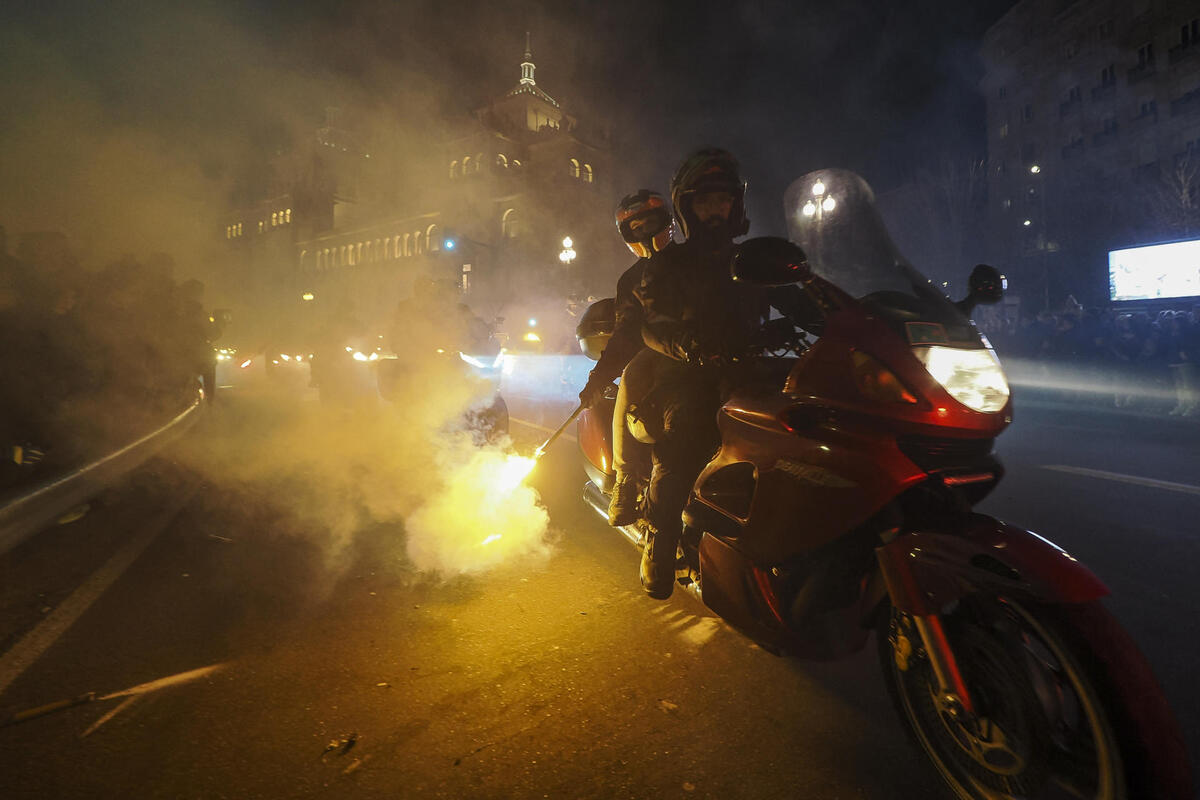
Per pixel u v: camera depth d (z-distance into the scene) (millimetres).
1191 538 4758
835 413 2279
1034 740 2020
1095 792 1948
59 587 4246
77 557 4824
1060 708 2105
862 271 2836
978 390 2236
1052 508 5629
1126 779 1774
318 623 3654
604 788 2328
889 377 2186
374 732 2658
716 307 2756
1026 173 48875
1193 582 3957
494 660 3211
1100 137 43656
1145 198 39812
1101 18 43406
